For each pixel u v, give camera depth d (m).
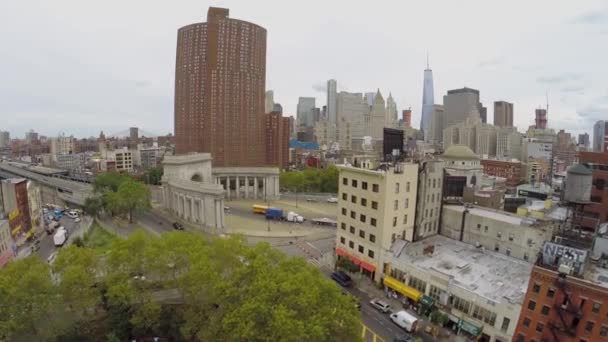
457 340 48.12
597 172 69.31
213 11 176.25
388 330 50.06
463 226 68.81
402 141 73.62
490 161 184.62
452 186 76.38
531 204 91.81
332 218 111.81
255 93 190.88
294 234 95.00
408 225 67.44
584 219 71.12
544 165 189.38
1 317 39.12
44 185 158.88
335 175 161.38
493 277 52.91
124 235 93.62
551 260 43.50
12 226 82.19
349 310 39.56
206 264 44.66
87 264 46.81
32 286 40.91
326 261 76.00
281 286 37.91
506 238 61.72
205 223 98.75
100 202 112.94
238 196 145.25
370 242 66.19
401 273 59.44
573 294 39.38
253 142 193.00
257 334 34.66
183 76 185.38
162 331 47.47
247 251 48.44
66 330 43.47
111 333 44.28
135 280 47.44
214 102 180.88
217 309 44.06
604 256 46.44
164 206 122.12
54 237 89.00
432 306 52.66
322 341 35.44
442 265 57.31
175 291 54.50
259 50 190.50
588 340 38.12
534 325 42.34
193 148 187.12
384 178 61.94
